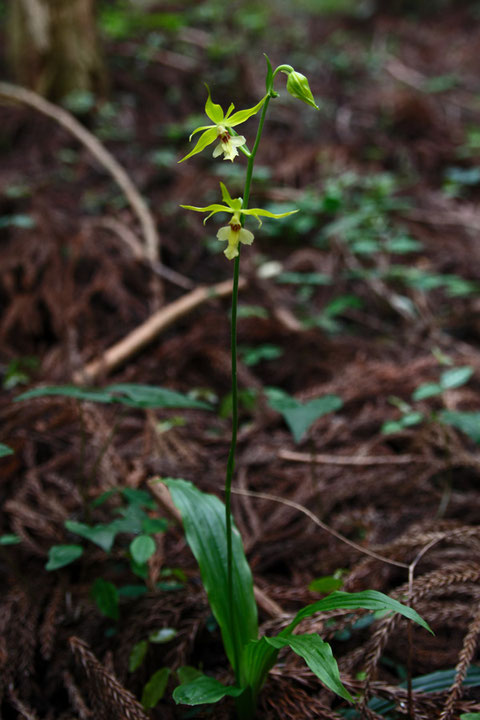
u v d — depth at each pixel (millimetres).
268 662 469
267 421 772
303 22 2461
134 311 956
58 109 1442
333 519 630
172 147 1428
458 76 2080
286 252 1142
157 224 1136
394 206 1181
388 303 1014
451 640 544
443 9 2699
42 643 541
